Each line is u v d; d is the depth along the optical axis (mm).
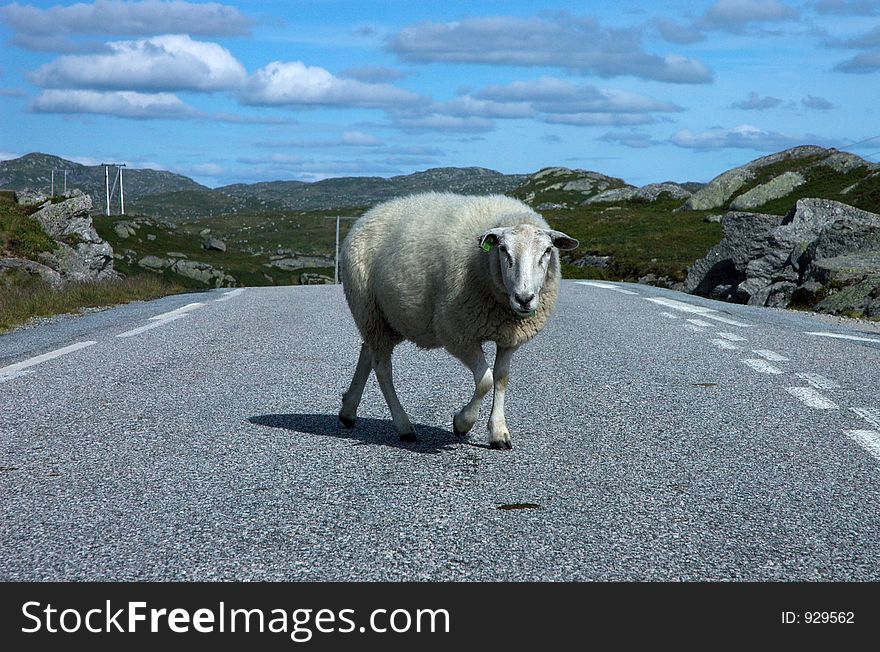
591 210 95125
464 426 5824
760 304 21047
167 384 7941
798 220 22641
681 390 7508
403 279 5938
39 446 5730
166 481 4926
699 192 82812
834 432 6000
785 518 4250
